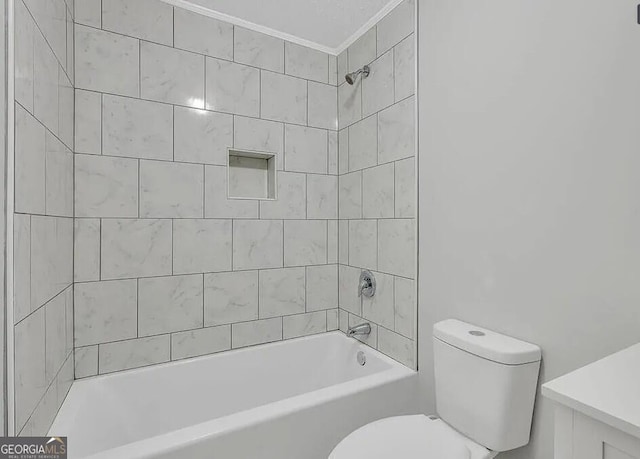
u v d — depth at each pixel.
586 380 0.72
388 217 1.84
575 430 0.67
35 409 1.03
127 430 1.61
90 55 1.59
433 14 1.57
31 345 0.99
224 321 1.92
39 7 1.07
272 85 2.04
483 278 1.36
